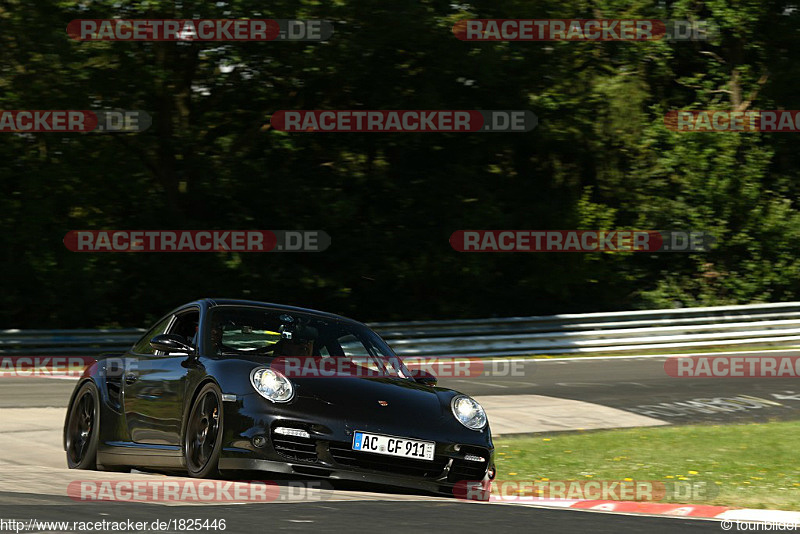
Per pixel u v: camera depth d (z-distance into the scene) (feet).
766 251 311.88
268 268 275.39
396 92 278.05
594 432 143.64
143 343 93.81
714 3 310.04
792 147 326.65
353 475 73.87
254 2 238.48
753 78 321.11
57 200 261.44
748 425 147.64
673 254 314.35
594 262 295.69
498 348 251.39
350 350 88.07
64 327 267.18
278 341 85.15
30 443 118.93
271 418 73.10
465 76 278.46
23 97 244.63
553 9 281.74
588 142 303.48
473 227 286.66
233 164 274.36
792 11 317.22
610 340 257.55
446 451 77.36
